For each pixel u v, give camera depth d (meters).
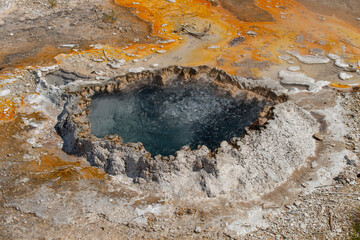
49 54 17.94
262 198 10.19
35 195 10.26
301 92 15.26
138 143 11.12
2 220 9.48
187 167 10.53
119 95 14.44
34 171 11.18
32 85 15.53
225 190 10.23
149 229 9.23
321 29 21.64
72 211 9.75
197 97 14.46
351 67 17.31
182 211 9.73
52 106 14.16
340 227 9.10
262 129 11.42
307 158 11.62
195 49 18.94
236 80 14.70
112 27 21.00
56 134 12.86
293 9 24.34
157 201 10.06
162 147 11.95
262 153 10.93
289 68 17.20
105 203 9.98
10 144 12.33
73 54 17.91
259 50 18.98
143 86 15.03
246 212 9.73
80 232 9.16
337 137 12.56
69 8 23.20
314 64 17.64
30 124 13.27
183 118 13.35
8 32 20.22
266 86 14.14
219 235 9.10
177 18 22.50
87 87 14.13
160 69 15.25
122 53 18.23
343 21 22.84
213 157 10.55
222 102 14.14
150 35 20.36
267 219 9.53
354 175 10.91
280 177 10.73
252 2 25.22
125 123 13.05
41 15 22.20
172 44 19.39
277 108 12.27
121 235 9.09
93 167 11.30
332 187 10.51
